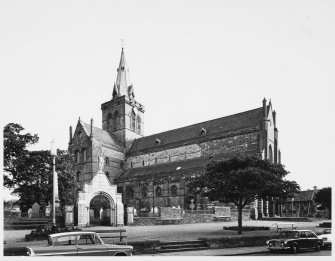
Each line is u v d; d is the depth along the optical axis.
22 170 42.97
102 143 85.12
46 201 53.56
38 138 43.56
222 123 75.88
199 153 75.12
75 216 38.81
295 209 96.56
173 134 85.31
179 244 24.06
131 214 43.41
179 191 67.25
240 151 68.19
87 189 39.53
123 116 93.69
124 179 79.81
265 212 59.03
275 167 32.66
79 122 86.94
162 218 44.62
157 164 82.19
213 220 50.12
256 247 25.16
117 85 98.31
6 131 41.50
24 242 24.88
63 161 56.06
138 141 92.94
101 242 16.53
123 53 101.00
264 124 65.38
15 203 59.50
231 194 31.98
